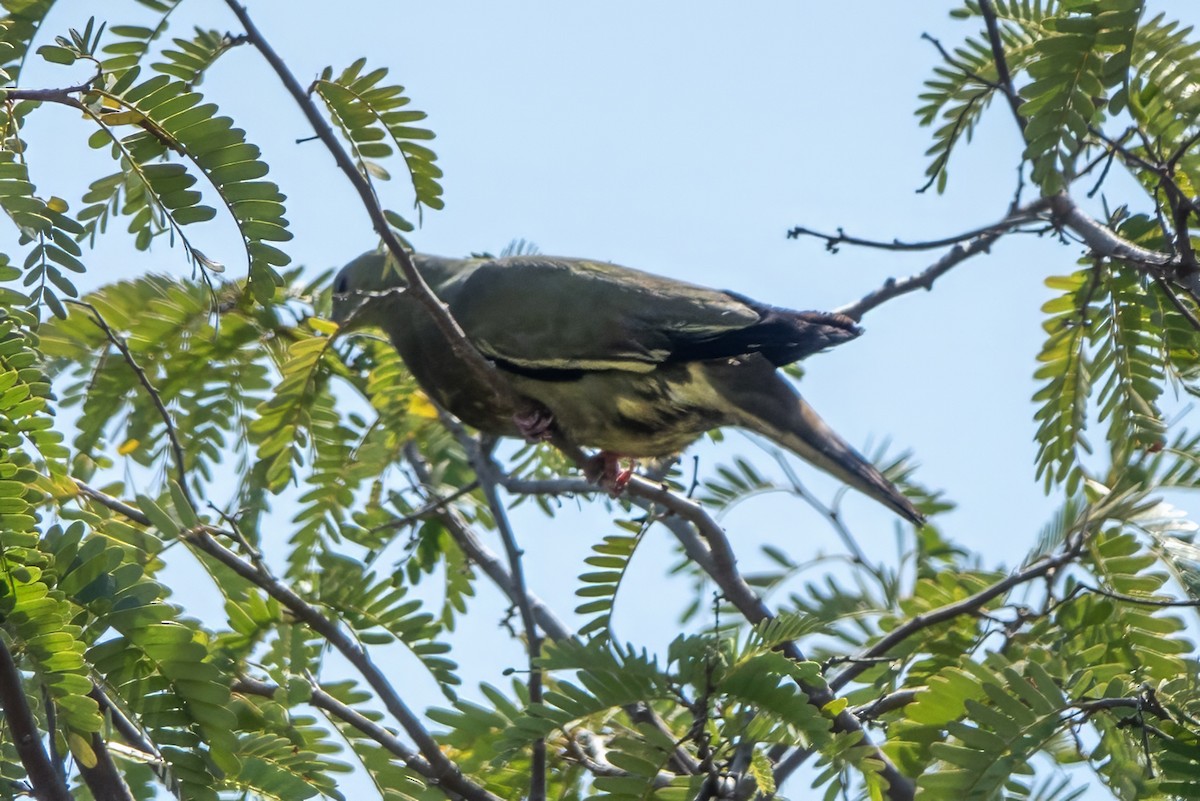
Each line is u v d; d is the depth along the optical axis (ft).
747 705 27.61
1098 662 32.55
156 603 25.49
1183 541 33.47
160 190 26.48
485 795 31.60
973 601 34.58
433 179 31.76
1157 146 33.09
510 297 41.22
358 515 38.91
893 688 35.09
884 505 37.50
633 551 37.99
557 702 27.61
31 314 25.36
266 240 26.71
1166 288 33.12
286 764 29.35
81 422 38.65
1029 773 26.08
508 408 41.39
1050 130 29.32
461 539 41.06
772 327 39.58
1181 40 33.17
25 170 25.16
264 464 38.86
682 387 39.60
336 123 31.27
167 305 38.83
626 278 41.32
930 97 40.32
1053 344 38.29
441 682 34.81
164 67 29.55
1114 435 36.91
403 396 42.32
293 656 31.71
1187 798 27.25
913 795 27.94
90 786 24.66
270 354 39.63
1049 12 39.40
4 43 27.35
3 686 22.94
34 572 24.02
